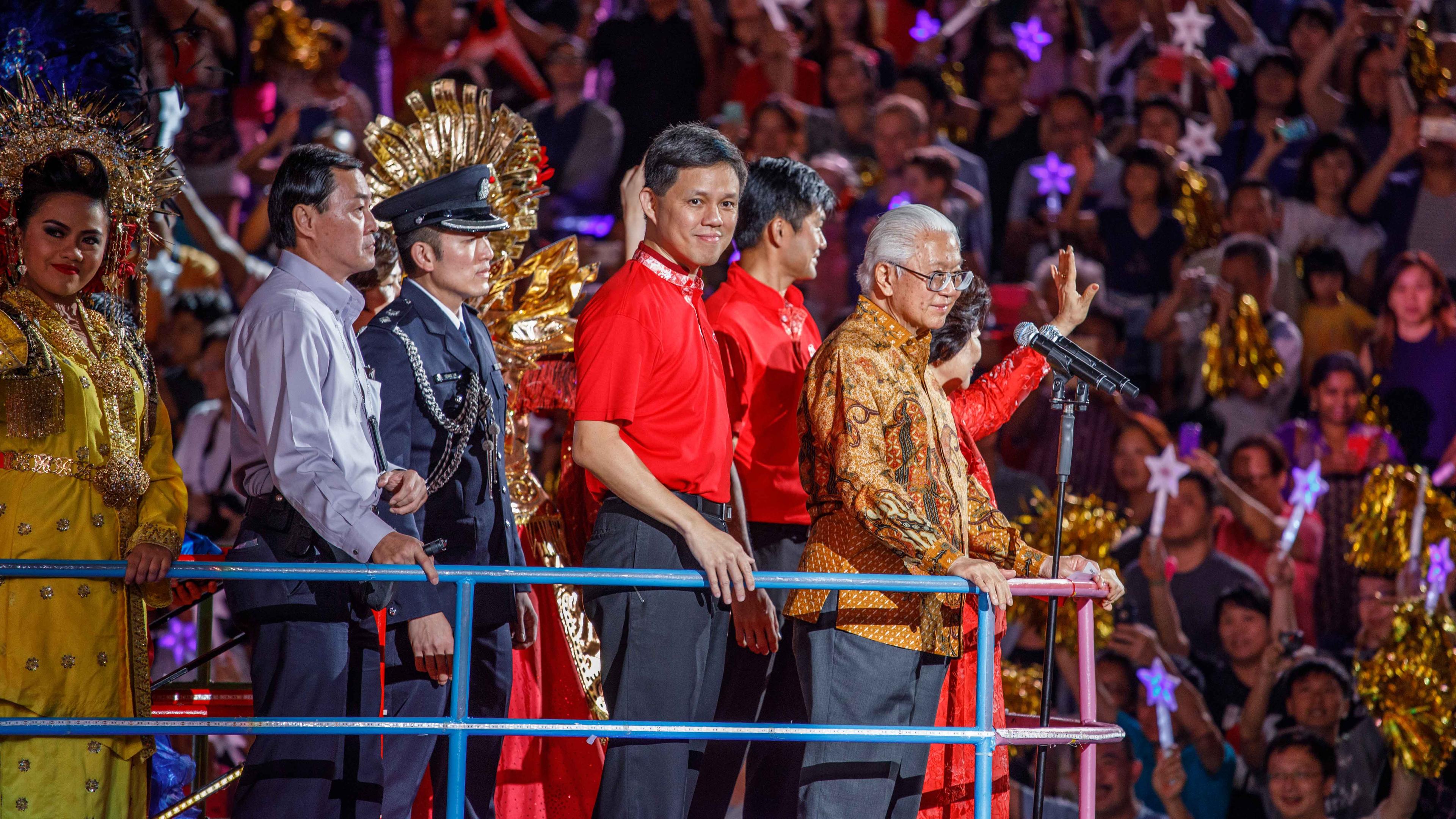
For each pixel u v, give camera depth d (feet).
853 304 65.57
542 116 73.00
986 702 25.77
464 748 24.13
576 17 79.56
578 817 34.22
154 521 25.48
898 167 68.03
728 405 31.14
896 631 26.84
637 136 72.95
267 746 25.27
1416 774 51.44
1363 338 63.72
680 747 26.96
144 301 27.32
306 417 24.09
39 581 24.34
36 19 30.42
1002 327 62.18
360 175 26.27
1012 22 76.84
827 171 67.26
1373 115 68.69
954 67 75.92
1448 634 52.95
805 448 27.81
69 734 23.32
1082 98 68.03
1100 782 53.52
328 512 23.79
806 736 24.76
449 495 27.09
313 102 73.15
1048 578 28.02
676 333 26.94
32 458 24.34
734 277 32.45
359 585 26.02
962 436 30.83
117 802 25.16
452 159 36.04
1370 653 55.77
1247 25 73.87
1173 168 65.51
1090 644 28.04
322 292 25.72
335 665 25.16
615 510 27.12
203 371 63.77
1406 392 61.77
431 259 27.86
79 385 24.84
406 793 26.94
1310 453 60.59
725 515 28.19
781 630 31.42
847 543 26.94
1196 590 56.90
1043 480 59.62
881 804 26.89
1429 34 71.72
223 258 66.13
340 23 77.15
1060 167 67.21
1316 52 70.54
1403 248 66.08
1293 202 66.69
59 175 24.73
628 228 34.47
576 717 34.60
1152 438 59.06
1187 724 54.08
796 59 73.10
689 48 73.31
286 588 25.03
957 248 27.07
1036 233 67.56
